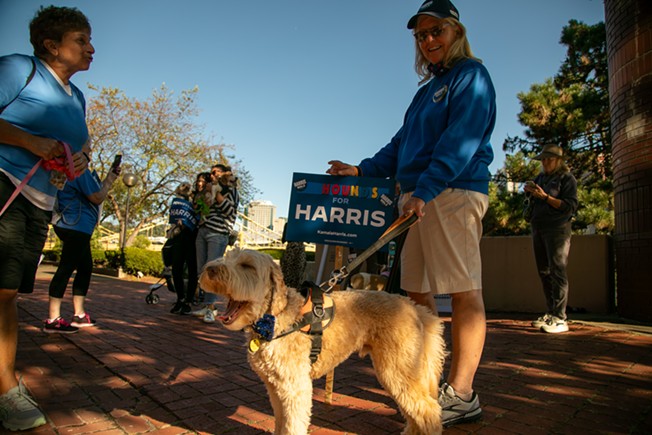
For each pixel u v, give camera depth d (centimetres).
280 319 249
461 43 321
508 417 304
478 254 305
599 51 1473
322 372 265
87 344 486
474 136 291
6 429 273
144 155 2681
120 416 303
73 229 524
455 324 304
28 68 288
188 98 2756
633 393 347
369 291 285
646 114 628
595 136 1462
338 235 340
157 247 3053
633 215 645
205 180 720
